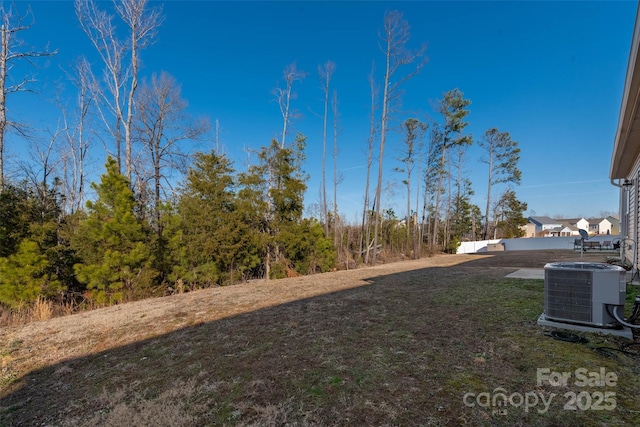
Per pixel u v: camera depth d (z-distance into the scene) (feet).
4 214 22.90
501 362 8.47
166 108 47.11
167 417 6.72
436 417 6.23
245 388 7.88
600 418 5.93
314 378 8.20
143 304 20.39
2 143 31.24
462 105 71.10
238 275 31.76
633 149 19.94
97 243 24.02
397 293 19.03
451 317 12.98
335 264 44.86
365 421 6.24
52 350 11.85
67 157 49.47
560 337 9.97
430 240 82.53
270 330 12.65
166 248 28.19
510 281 21.12
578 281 10.71
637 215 21.88
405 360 8.96
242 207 32.27
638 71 10.82
